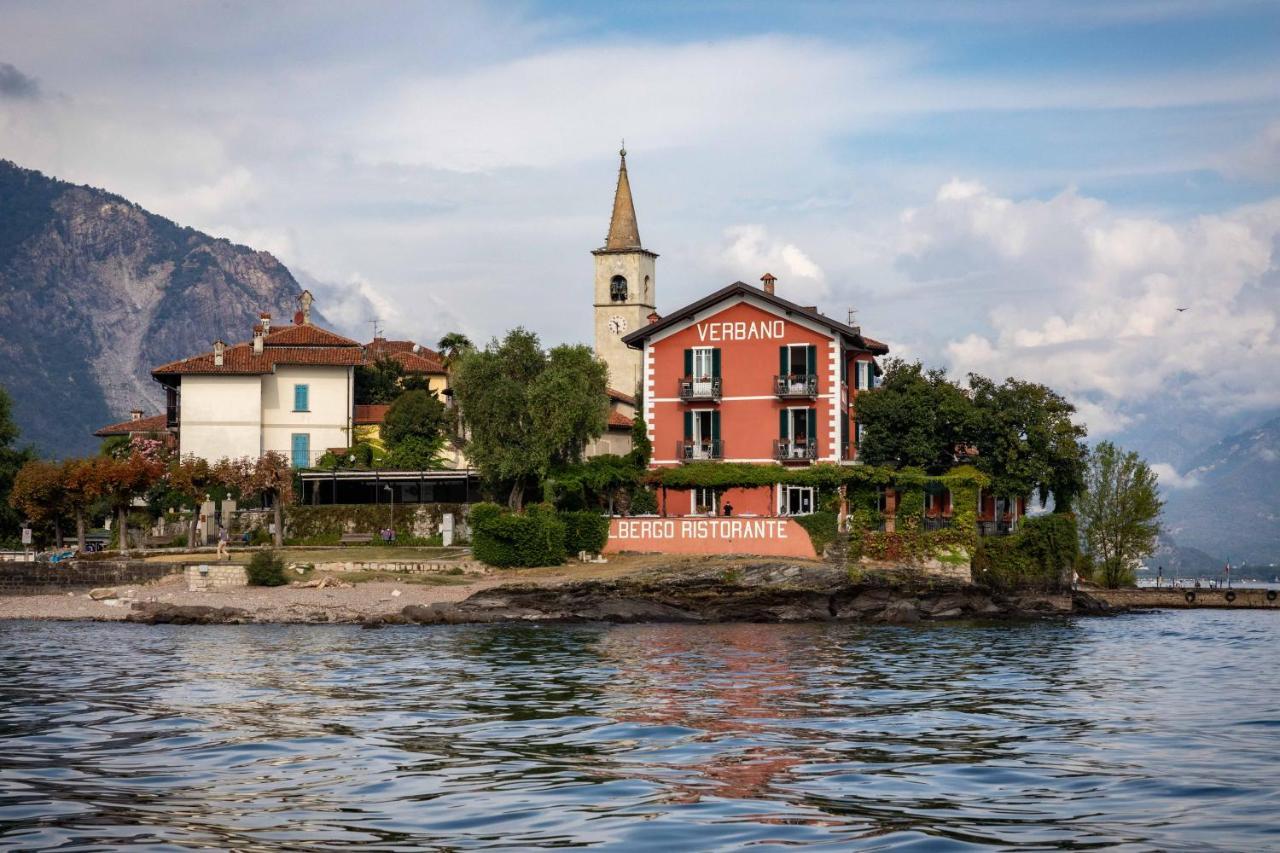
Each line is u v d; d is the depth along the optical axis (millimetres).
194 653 49594
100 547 91250
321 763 26266
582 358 85000
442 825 20688
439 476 86438
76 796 22859
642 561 75188
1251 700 37938
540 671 44094
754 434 87000
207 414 94438
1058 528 83562
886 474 78625
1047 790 23734
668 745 28703
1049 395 88250
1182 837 20031
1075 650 56406
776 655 51094
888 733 30703
